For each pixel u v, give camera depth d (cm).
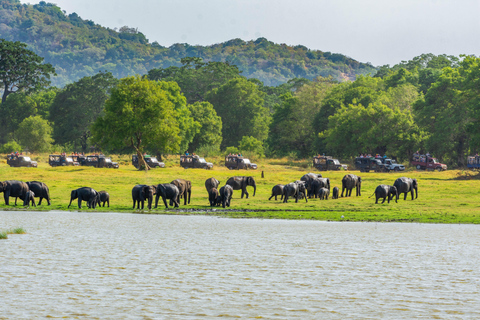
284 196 7806
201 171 12325
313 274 2739
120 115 12850
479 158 14075
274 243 3812
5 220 5228
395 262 3092
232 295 2294
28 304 2108
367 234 4397
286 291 2370
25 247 3500
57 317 1939
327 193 7775
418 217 5831
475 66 14075
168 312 2022
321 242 3897
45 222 5078
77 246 3569
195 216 5834
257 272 2775
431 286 2486
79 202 6644
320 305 2142
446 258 3244
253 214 6025
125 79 12938
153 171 12006
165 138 12888
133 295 2273
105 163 14400
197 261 3061
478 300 2231
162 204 7312
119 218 5544
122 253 3306
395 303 2177
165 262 3020
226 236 4169
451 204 7144
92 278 2584
